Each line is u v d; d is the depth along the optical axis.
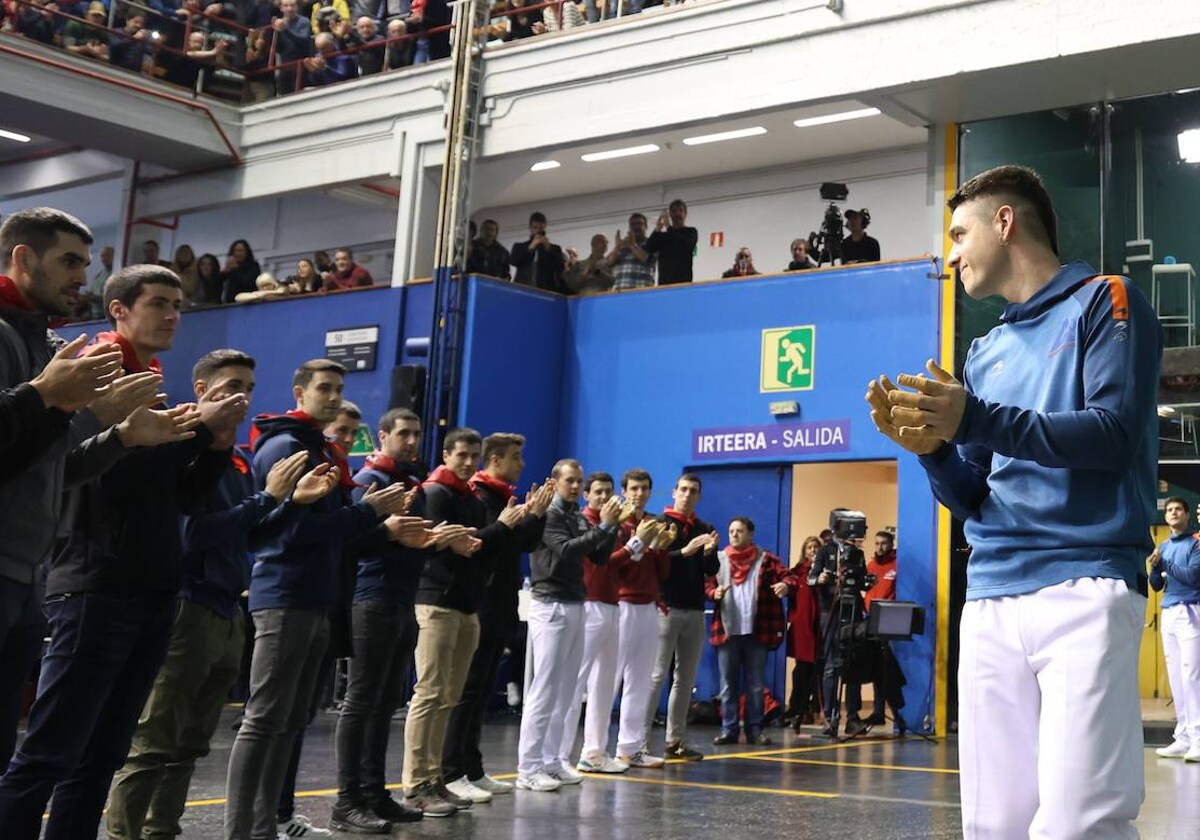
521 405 13.59
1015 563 2.32
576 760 8.59
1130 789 2.19
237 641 4.51
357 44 15.02
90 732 3.63
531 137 13.37
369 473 5.98
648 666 8.32
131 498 3.66
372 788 5.65
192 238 19.41
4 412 2.67
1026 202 2.51
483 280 13.43
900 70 11.26
